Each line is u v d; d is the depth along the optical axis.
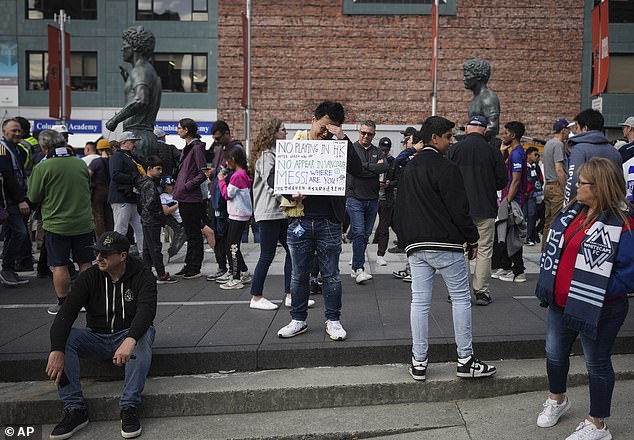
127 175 8.45
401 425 4.40
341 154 5.14
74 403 4.49
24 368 4.97
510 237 7.70
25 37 26.73
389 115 24.72
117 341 4.68
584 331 3.74
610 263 3.68
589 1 24.27
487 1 24.33
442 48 24.53
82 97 26.70
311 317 6.13
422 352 4.75
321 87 24.81
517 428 4.29
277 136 6.18
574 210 3.94
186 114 26.66
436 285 7.59
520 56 24.44
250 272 8.77
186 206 8.11
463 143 6.44
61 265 6.23
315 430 4.37
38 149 10.17
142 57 10.90
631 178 6.16
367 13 24.50
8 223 7.77
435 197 4.60
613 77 25.56
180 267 9.33
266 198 6.21
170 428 4.48
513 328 5.57
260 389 4.67
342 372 4.96
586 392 4.79
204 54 26.69
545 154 9.13
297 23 24.67
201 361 5.02
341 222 5.30
